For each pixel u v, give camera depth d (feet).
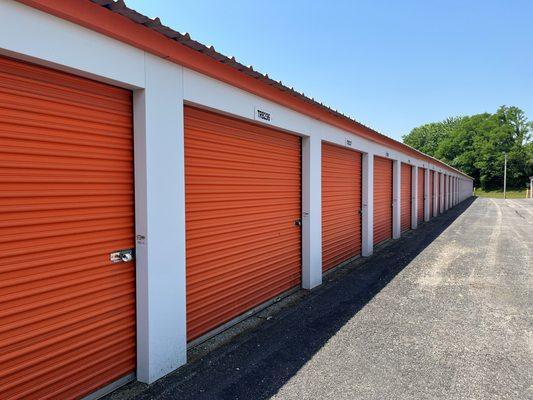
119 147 9.85
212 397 9.47
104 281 9.50
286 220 18.34
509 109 211.20
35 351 8.00
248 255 15.39
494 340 12.88
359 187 28.43
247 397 9.47
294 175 19.02
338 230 24.62
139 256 10.23
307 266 19.58
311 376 10.50
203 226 12.89
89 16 8.23
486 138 205.26
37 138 8.01
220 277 13.76
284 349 12.28
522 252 29.86
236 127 14.49
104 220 9.48
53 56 7.77
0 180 7.39
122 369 10.04
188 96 11.44
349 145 24.89
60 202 8.48
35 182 7.99
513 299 17.51
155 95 10.25
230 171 14.20
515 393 9.54
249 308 15.47
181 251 11.21
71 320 8.71
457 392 9.61
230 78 12.98
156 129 10.31
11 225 7.57
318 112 19.83
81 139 8.90
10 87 7.55
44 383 8.18
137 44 9.50
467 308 16.24
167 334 10.73
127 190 10.09
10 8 7.04
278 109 16.39
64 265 8.56
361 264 25.71
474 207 90.84
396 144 35.78
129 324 10.21
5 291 7.48
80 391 8.97
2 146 7.43
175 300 11.02
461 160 209.26
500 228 46.34
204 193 12.91
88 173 9.08
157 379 10.41
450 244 33.88
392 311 15.88
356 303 17.03
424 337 13.15
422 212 54.75
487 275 22.24
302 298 18.01
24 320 7.80
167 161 10.69
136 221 10.24
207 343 12.84
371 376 10.47
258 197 16.03
